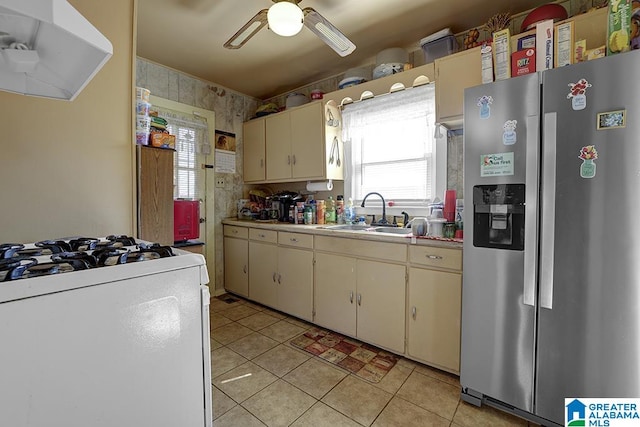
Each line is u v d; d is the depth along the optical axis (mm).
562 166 1280
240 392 1692
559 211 1291
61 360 610
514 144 1404
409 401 1621
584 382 1269
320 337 2371
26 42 663
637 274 1152
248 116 3652
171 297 790
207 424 878
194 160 3098
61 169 1241
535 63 1453
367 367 1947
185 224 2336
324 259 2451
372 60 2744
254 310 2953
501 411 1543
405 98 2258
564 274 1291
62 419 612
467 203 1562
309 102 3102
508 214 1432
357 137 2725
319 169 2844
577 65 1241
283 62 2775
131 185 1427
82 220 1293
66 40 648
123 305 698
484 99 1488
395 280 2037
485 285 1516
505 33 1547
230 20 2129
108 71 1351
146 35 2320
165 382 779
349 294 2291
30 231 1177
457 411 1545
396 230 2537
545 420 1375
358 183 2967
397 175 2721
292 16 1581
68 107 1254
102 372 667
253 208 3455
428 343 1889
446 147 2359
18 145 1149
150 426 749
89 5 1293
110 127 1361
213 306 3051
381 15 2090
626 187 1161
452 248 1771
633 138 1143
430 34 2320
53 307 600
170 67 2867
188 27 2213
